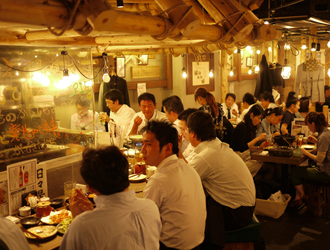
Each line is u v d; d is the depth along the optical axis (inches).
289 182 187.0
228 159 108.3
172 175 79.4
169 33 82.5
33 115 106.9
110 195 57.9
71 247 54.7
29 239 83.0
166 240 79.1
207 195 112.0
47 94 109.8
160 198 78.0
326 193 181.5
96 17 58.8
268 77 356.5
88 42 114.5
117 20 69.2
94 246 54.1
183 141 151.7
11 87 100.3
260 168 189.8
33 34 94.7
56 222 89.9
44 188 103.7
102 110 237.5
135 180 122.0
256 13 209.6
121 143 148.9
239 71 385.1
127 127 188.9
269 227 162.2
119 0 103.8
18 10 51.8
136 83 271.6
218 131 181.5
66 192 104.6
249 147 183.2
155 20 78.6
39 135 109.0
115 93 193.2
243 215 108.6
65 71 111.9
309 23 223.3
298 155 169.2
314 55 394.0
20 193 97.0
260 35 117.2
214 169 106.9
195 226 80.7
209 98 180.9
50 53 109.8
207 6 107.7
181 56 294.8
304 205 188.5
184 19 84.3
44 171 103.3
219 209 107.0
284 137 174.4
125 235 56.4
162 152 81.5
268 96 254.8
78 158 120.2
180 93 301.0
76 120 119.6
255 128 187.3
